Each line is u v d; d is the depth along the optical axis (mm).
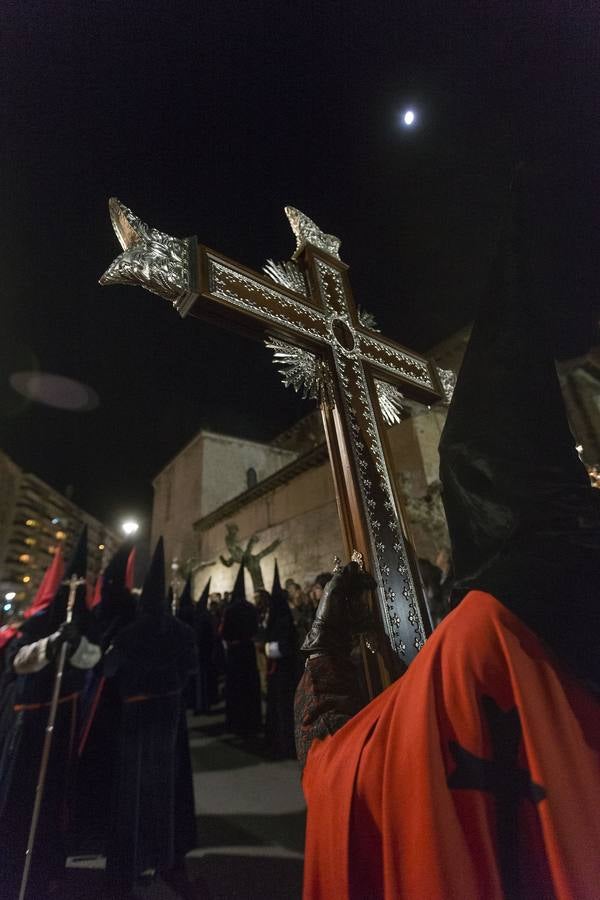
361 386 1856
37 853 2539
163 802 2732
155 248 1458
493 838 523
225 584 12172
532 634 609
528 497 678
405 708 630
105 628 3553
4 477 32281
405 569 1535
